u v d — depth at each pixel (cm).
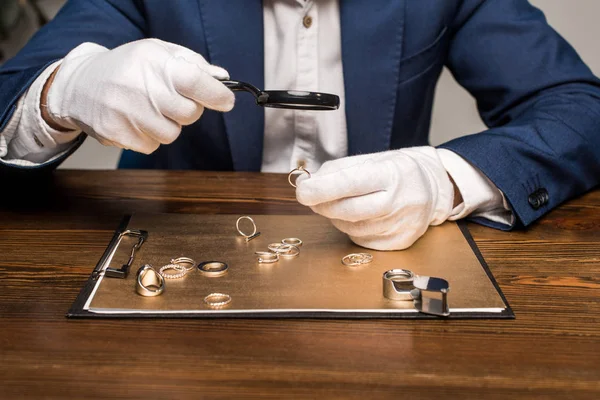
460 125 260
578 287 69
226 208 93
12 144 96
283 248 75
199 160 129
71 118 84
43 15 279
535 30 123
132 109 77
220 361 54
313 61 125
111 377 52
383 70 118
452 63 132
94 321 61
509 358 55
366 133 121
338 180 71
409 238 75
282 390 51
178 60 76
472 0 126
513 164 89
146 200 97
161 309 62
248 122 120
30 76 92
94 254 76
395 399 50
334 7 122
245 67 119
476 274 70
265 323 60
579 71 120
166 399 50
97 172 113
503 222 87
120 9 125
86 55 89
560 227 87
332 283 67
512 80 122
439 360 54
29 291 67
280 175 111
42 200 97
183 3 119
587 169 99
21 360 54
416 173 74
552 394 51
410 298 64
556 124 99
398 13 117
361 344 57
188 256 74
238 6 118
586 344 57
